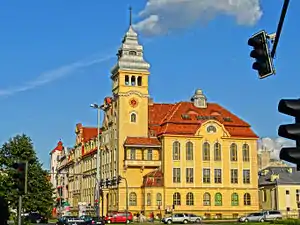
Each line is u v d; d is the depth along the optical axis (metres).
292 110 10.90
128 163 103.44
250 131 109.38
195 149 105.25
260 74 13.61
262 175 123.62
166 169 103.00
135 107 107.44
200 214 103.00
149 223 89.75
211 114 110.06
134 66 107.88
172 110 111.75
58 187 174.62
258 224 73.06
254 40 13.69
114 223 90.38
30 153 59.31
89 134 146.88
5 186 55.38
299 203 115.19
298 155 10.75
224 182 105.81
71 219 78.75
